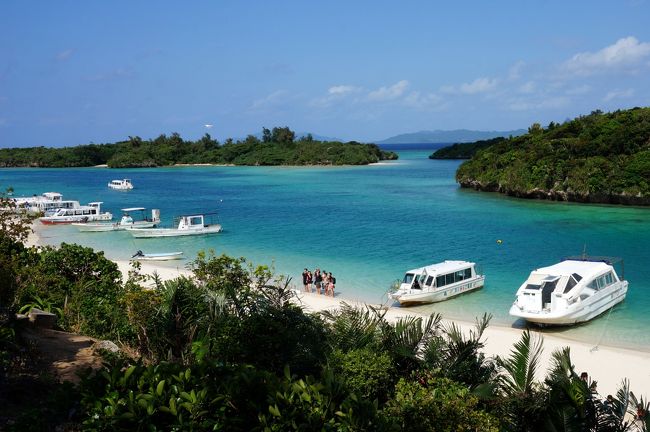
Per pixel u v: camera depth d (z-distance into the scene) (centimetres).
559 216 6912
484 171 10450
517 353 1302
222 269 2050
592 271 3012
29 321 1658
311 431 840
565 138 9688
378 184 12169
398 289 3259
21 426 854
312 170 17738
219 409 832
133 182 13900
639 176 7950
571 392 1065
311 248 5022
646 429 1123
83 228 6406
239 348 1252
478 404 1177
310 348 1273
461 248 4869
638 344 2544
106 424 785
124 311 1784
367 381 1174
